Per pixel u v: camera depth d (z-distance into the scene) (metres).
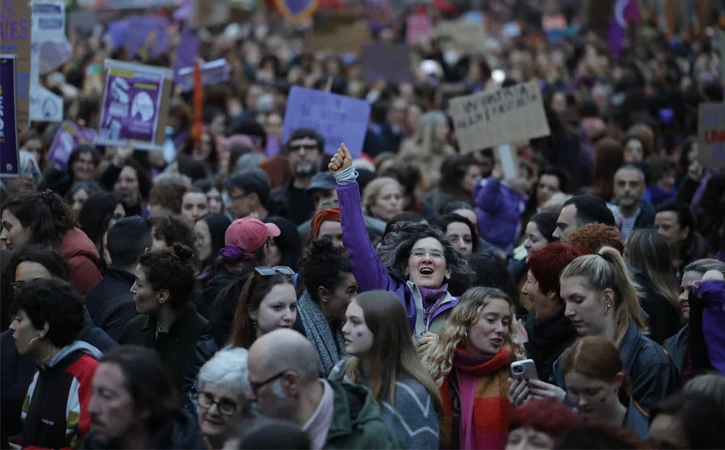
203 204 16.02
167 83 18.33
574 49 42.38
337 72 36.41
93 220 14.07
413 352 9.07
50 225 12.18
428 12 64.75
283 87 30.12
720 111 16.72
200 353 10.55
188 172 18.50
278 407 8.04
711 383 8.66
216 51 40.09
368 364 9.07
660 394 9.49
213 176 21.75
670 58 35.09
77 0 57.91
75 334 9.46
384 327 8.94
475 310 9.61
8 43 15.27
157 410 7.79
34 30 18.06
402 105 29.20
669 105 25.91
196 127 21.88
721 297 10.05
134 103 18.09
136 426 7.77
